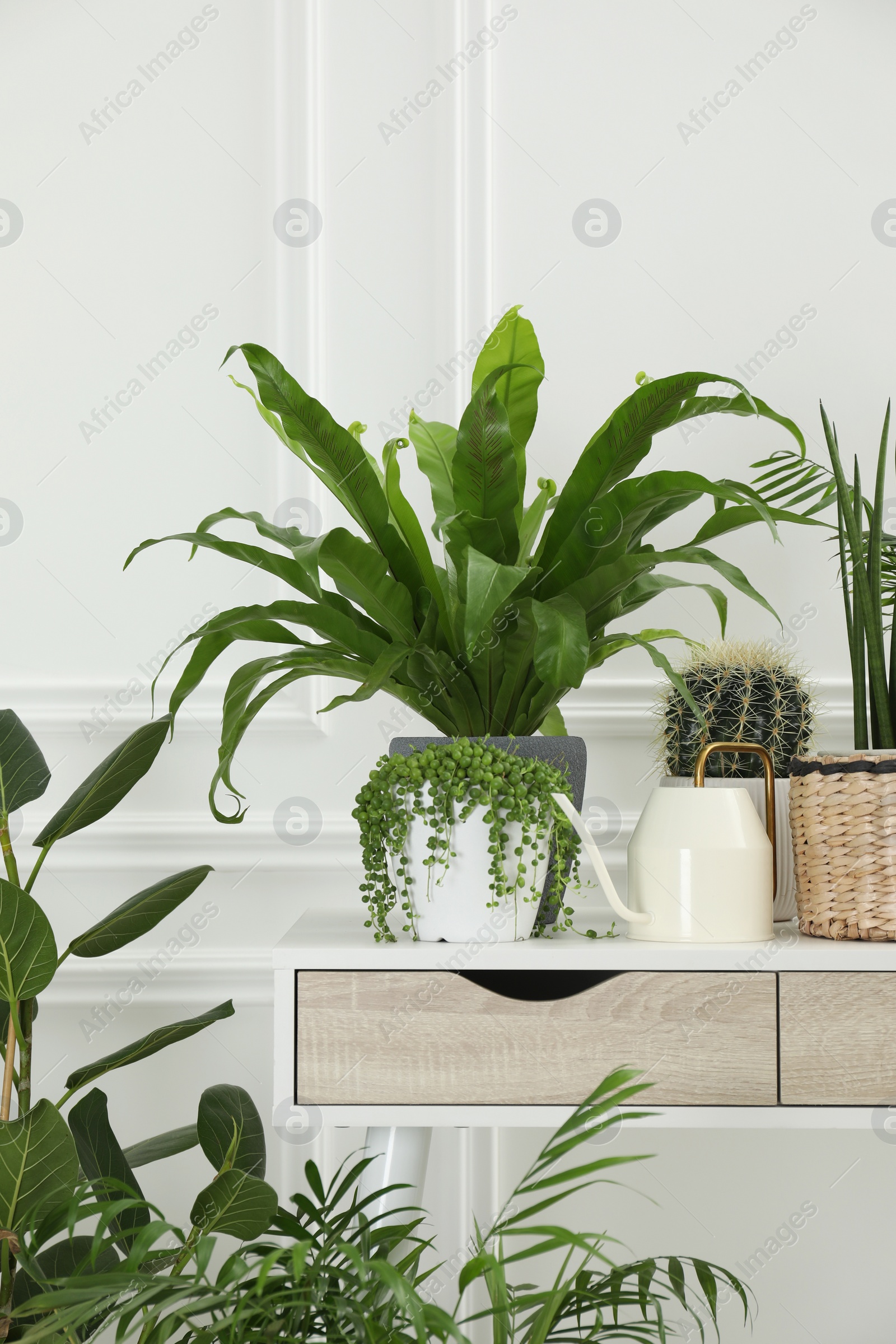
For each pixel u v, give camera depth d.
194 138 1.30
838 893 0.82
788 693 0.94
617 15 1.31
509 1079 0.76
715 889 0.80
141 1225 0.94
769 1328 1.18
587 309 1.29
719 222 1.30
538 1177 1.19
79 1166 0.92
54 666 1.26
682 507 0.90
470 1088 0.76
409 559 0.88
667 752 0.98
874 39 1.31
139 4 1.31
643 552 0.84
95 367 1.29
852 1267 1.19
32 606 1.27
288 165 1.30
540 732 1.08
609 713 1.24
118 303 1.29
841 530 0.91
